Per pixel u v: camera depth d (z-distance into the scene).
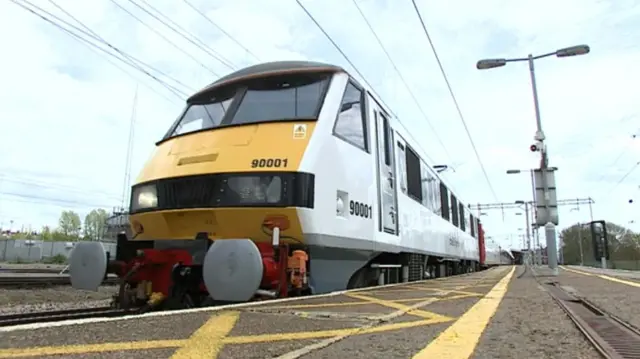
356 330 4.31
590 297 7.99
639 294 8.55
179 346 3.51
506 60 20.64
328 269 7.91
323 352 3.46
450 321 5.00
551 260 18.80
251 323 4.55
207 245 6.96
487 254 41.78
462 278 16.19
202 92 9.05
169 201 7.52
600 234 44.34
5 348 3.30
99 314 7.33
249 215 6.94
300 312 5.31
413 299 7.16
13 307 11.93
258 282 6.05
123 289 7.27
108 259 7.24
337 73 8.38
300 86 8.19
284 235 6.93
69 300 14.17
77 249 7.24
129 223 8.39
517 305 6.54
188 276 7.20
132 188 8.41
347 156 8.16
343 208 7.89
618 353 3.62
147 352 3.30
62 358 3.07
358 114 8.95
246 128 7.65
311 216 6.93
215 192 7.14
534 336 4.23
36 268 33.91
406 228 11.75
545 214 19.03
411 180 12.80
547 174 19.25
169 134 8.70
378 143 9.85
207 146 7.66
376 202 9.35
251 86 8.45
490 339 4.08
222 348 3.48
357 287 9.95
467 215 25.42
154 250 7.18
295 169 6.94
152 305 6.89
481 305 6.50
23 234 84.50
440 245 16.62
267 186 6.92
